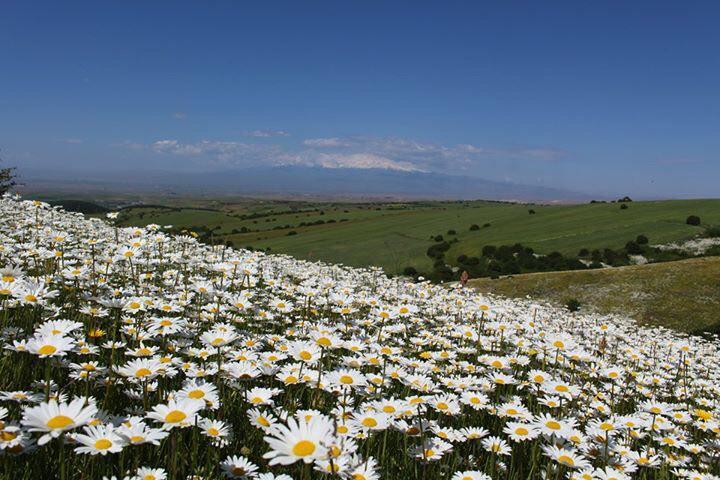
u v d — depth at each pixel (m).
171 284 10.00
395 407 4.59
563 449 4.62
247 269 9.86
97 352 5.05
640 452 5.66
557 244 78.81
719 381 12.45
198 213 137.50
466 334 9.14
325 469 3.14
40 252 8.77
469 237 92.50
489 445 4.70
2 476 3.01
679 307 45.72
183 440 3.87
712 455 6.20
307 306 9.78
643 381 9.21
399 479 4.14
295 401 4.64
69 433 3.21
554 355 8.45
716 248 68.81
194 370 5.07
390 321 10.42
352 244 91.12
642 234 77.06
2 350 4.75
